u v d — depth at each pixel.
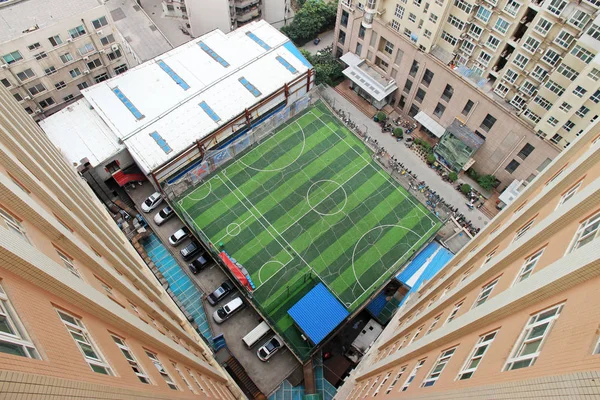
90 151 57.53
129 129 58.66
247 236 56.75
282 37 71.62
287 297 52.31
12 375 10.69
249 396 47.47
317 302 50.00
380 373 35.44
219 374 40.41
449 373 20.61
